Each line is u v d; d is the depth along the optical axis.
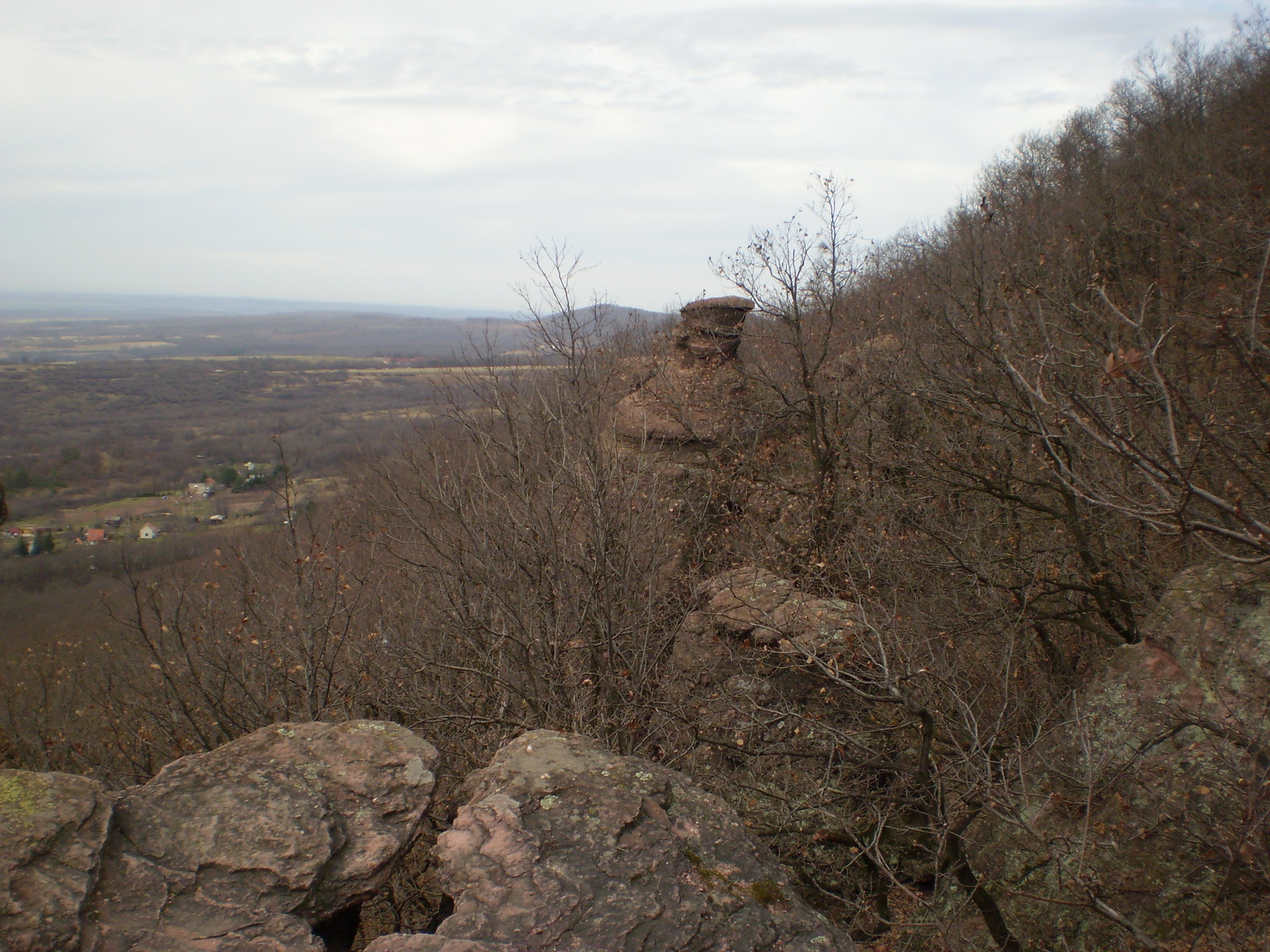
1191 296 9.46
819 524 10.84
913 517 9.23
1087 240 10.87
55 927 2.22
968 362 8.48
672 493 10.77
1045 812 5.64
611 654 7.15
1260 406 6.20
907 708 5.62
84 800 2.61
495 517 8.05
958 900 5.72
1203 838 4.53
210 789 2.87
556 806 3.02
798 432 13.25
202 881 2.54
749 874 2.89
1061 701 6.34
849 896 6.54
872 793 5.98
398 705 7.99
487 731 7.36
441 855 2.81
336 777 3.07
